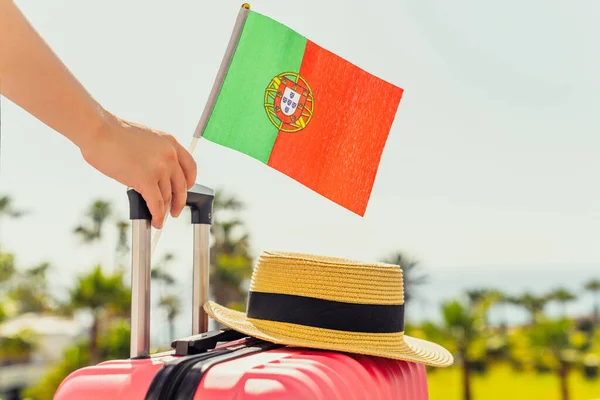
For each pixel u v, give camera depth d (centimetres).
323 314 96
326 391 74
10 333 3266
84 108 77
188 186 89
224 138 112
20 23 72
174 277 3334
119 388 76
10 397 3212
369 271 100
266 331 97
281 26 116
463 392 3209
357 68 121
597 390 3384
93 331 2884
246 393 72
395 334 104
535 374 3234
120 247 3550
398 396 95
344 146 121
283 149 116
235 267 3612
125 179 82
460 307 2958
